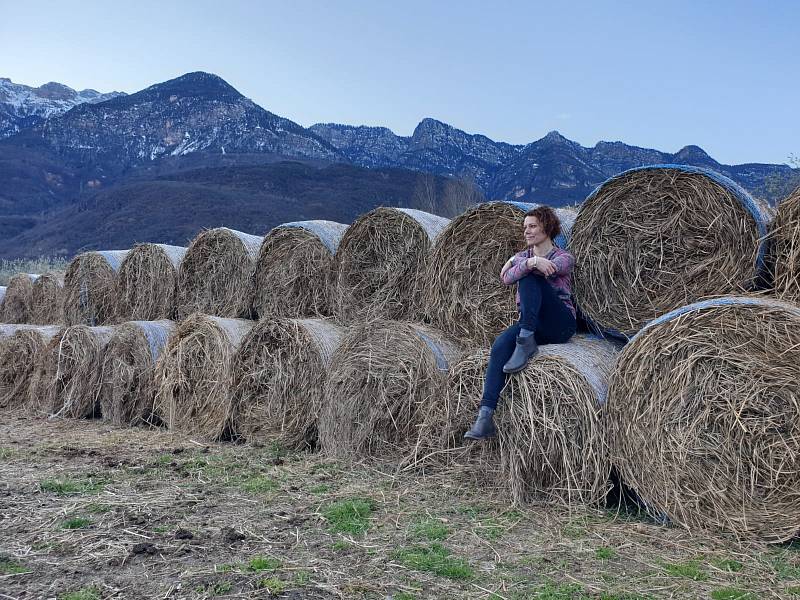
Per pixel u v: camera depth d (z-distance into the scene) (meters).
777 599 3.19
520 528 4.21
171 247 9.22
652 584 3.37
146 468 5.73
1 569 3.51
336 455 6.05
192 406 7.39
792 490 3.85
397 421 5.79
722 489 4.06
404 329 5.87
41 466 5.83
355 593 3.24
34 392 9.16
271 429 6.72
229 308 8.13
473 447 5.24
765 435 3.94
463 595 3.24
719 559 3.69
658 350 4.34
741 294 4.61
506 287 5.76
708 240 4.80
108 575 3.44
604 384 4.70
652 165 4.97
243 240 8.13
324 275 7.30
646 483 4.35
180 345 7.53
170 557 3.69
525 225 5.15
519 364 4.80
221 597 3.18
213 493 4.96
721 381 4.12
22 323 11.91
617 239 5.20
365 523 4.25
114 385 8.14
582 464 4.58
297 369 6.59
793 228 4.44
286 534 4.06
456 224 6.02
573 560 3.69
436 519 4.34
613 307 5.20
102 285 9.92
